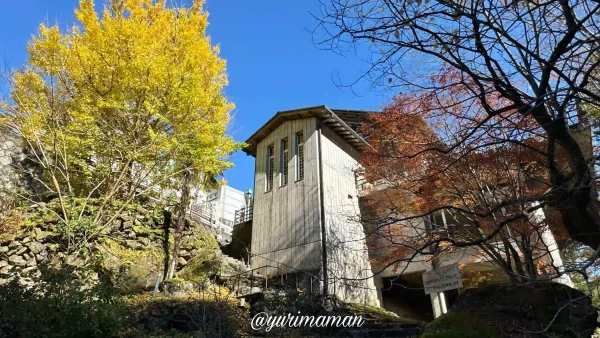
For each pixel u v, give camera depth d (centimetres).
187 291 977
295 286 1159
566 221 474
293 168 1388
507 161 726
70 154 1125
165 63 1170
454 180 827
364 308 1089
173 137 1158
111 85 1144
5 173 1188
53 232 1041
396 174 942
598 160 370
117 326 558
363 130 1047
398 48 368
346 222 1274
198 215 1716
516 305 529
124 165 1181
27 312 480
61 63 1120
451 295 1328
